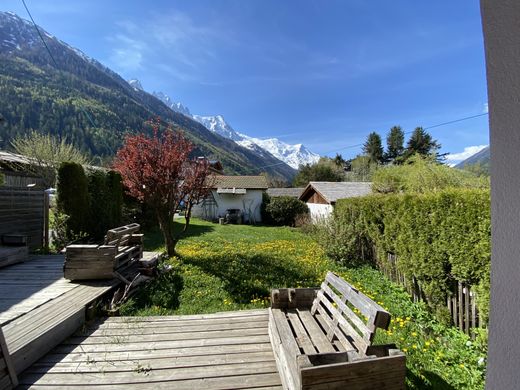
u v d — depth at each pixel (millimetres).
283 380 2334
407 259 4996
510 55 801
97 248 4406
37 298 3695
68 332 3193
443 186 8273
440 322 3998
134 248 5387
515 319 785
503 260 832
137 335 3271
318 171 36625
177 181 7273
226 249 8953
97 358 2797
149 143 6988
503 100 827
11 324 2980
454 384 2500
